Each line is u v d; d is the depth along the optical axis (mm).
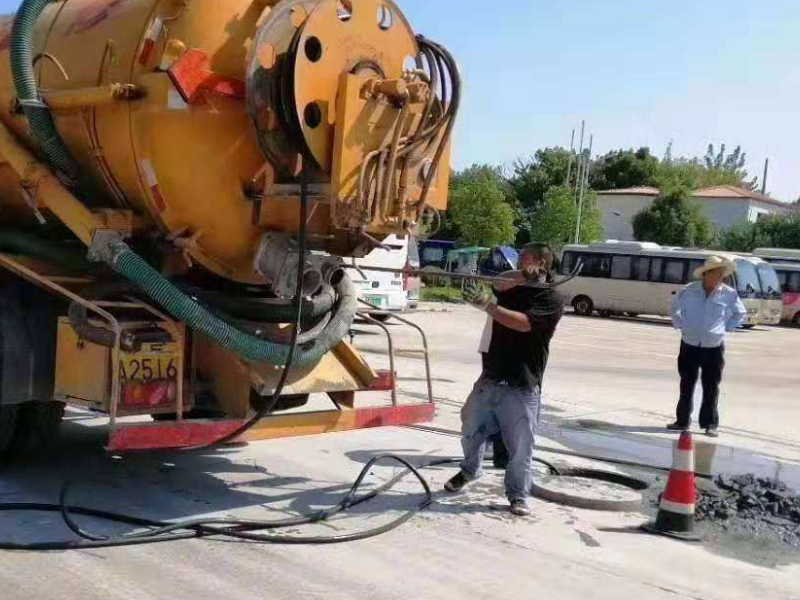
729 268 10180
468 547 5617
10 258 6125
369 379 6914
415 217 5840
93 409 5598
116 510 5906
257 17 5855
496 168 69062
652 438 9984
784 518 6797
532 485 7070
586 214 52125
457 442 8703
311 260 5996
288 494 6539
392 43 5816
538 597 4871
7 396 6145
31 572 4715
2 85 6324
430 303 32500
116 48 5836
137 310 5910
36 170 6141
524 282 6273
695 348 10344
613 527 6281
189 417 6086
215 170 5734
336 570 5047
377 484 6957
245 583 4762
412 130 5723
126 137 5742
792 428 11219
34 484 6379
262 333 5996
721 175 97250
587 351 19812
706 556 5805
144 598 4473
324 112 5480
